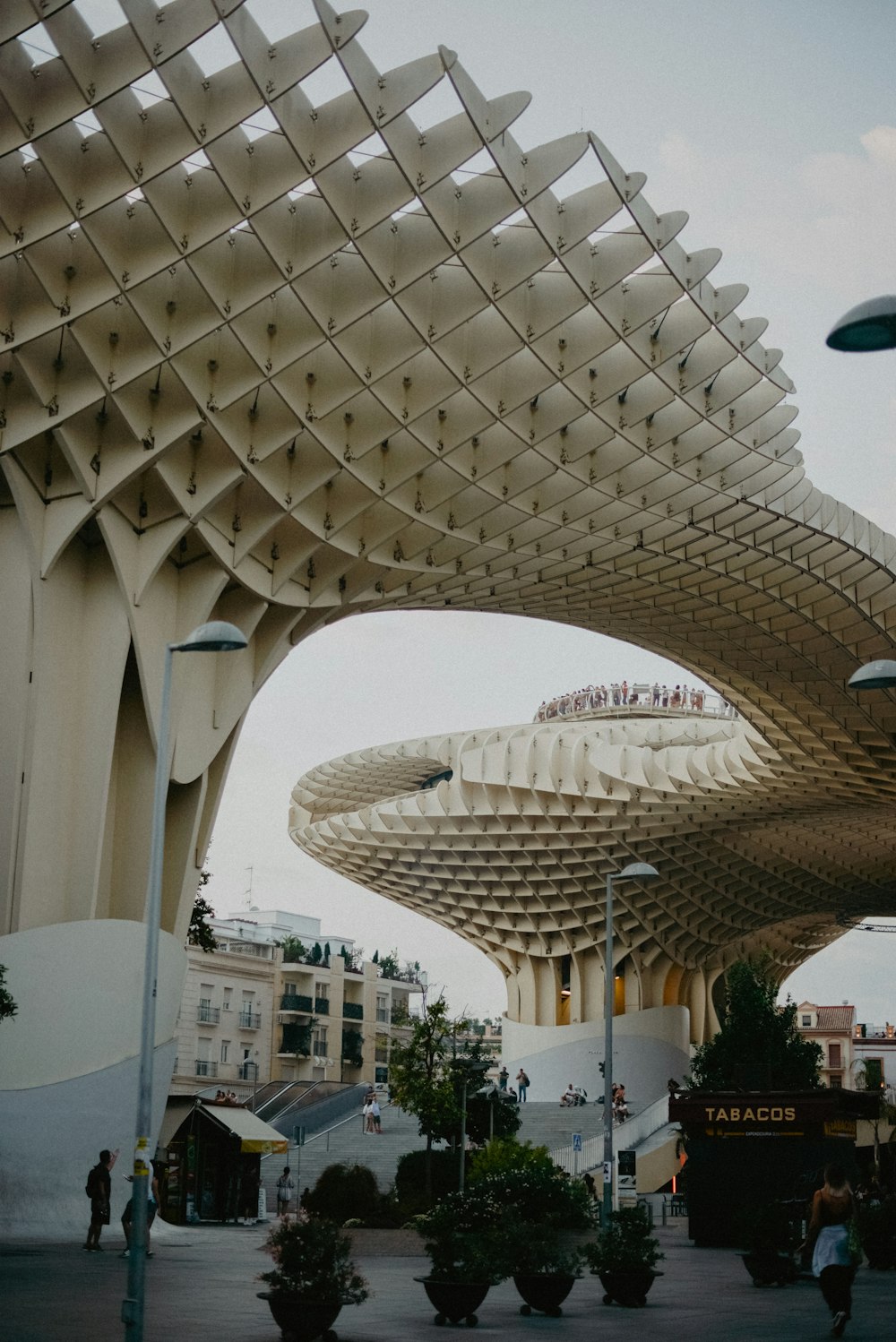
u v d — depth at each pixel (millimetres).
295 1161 50000
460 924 73562
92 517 27047
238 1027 82875
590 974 70625
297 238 25875
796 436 34969
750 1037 55688
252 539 29484
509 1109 50594
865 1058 122500
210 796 30953
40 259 24266
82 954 26109
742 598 40688
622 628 43094
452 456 31234
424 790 65938
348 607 34125
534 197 25484
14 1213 24422
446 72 23016
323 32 22625
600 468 32844
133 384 26469
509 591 37656
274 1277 13383
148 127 23406
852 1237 14398
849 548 39312
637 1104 67562
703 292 29266
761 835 63938
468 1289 15609
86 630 27812
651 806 58562
